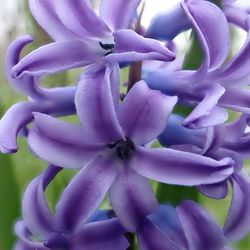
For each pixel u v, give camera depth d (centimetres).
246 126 14
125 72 19
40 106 14
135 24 15
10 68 14
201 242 13
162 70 14
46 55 13
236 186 14
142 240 13
